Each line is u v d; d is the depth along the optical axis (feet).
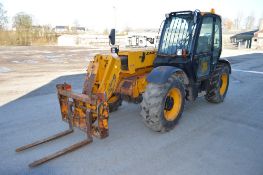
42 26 128.16
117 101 17.66
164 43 16.70
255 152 12.49
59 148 12.75
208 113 18.12
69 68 41.83
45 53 68.13
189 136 14.21
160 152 12.39
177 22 16.44
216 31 18.75
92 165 11.23
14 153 12.29
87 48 88.12
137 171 10.82
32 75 34.42
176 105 14.98
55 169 10.94
